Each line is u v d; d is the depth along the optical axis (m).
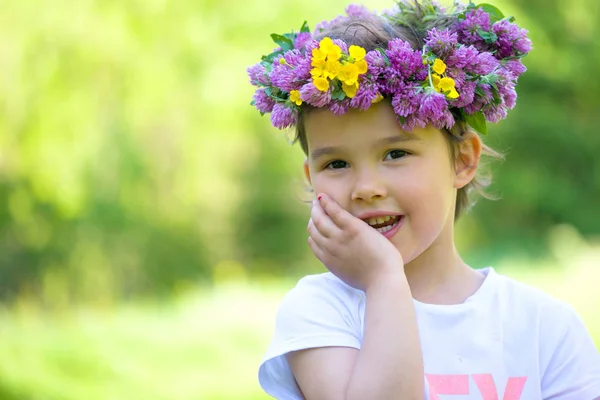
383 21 2.16
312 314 1.96
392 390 1.75
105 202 9.25
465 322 2.01
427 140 1.96
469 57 2.00
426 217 1.96
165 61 7.79
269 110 2.11
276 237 14.10
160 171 9.38
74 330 8.62
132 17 7.40
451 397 1.95
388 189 1.93
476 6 2.20
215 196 11.98
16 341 7.76
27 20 7.03
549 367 2.03
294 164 12.52
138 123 8.40
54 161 7.64
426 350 1.98
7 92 7.07
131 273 10.67
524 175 14.68
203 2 7.92
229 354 7.69
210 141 9.39
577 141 14.94
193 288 11.48
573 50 14.00
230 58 8.13
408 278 2.08
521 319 2.04
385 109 1.93
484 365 1.98
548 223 15.01
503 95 2.05
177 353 7.67
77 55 7.23
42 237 9.48
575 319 2.08
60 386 6.57
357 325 1.95
